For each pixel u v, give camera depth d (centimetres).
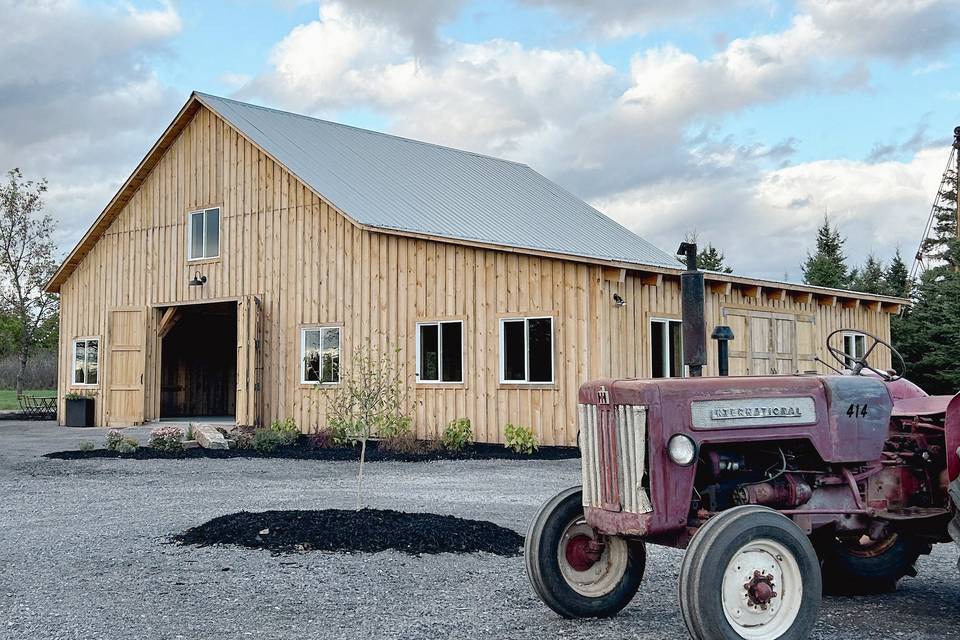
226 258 2033
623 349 1548
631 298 1577
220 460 1456
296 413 1881
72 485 1165
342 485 1157
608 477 524
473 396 1641
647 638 522
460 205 2025
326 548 725
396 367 1736
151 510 954
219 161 2064
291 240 1920
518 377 1593
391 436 1580
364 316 1795
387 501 1010
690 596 471
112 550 741
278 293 1936
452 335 1678
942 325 2562
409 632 526
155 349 2186
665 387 512
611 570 572
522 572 666
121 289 2236
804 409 536
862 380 558
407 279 1742
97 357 2269
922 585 664
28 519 905
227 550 726
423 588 620
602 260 1491
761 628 482
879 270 3734
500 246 1595
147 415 2167
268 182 1969
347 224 1833
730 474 536
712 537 475
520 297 1597
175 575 654
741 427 519
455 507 964
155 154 2155
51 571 671
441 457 1482
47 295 3253
